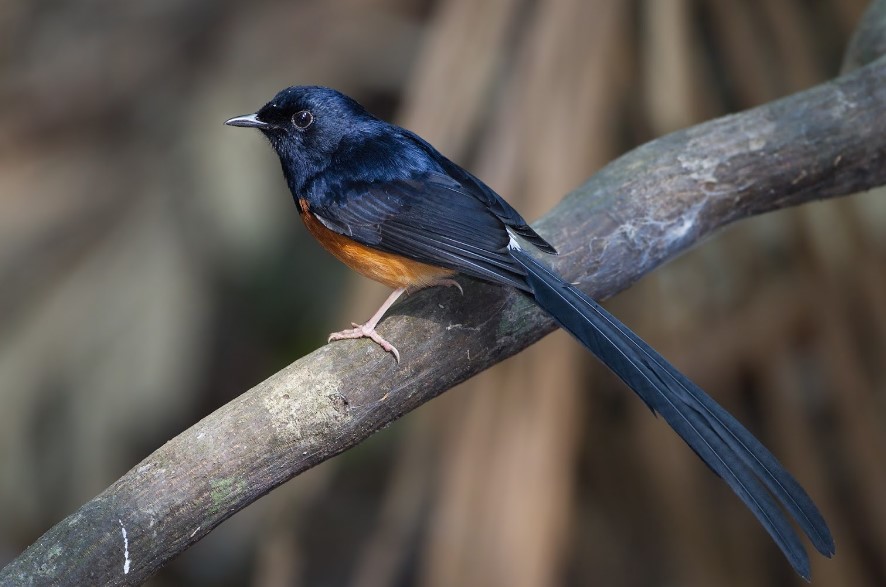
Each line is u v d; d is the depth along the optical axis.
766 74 11.19
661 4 10.63
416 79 10.50
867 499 11.13
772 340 11.80
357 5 14.24
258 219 13.24
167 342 13.03
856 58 10.36
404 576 12.00
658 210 9.20
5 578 7.13
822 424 12.89
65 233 13.63
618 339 8.09
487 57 10.14
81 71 14.62
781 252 12.16
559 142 9.72
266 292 15.28
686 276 11.84
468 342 8.39
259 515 15.62
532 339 8.70
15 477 13.29
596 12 10.03
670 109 10.49
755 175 9.34
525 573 9.01
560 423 9.30
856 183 9.56
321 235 9.96
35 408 13.23
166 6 14.68
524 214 9.63
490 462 9.25
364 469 15.96
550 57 9.90
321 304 15.32
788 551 7.21
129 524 7.34
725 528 12.01
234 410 7.71
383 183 9.55
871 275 11.09
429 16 14.29
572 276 9.03
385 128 10.09
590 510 14.08
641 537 14.13
